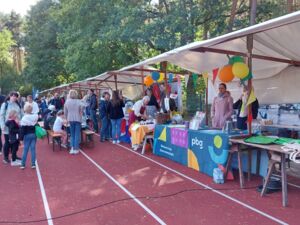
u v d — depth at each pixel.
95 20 20.02
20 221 5.15
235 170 7.59
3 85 53.00
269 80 10.32
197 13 16.06
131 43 19.62
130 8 17.31
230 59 6.96
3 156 9.45
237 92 11.51
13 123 8.72
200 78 16.38
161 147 9.61
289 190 6.28
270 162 5.80
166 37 16.09
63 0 24.17
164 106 11.02
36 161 9.45
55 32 38.22
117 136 12.37
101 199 6.03
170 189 6.50
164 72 11.12
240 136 6.56
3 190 6.72
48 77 39.62
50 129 12.69
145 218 5.11
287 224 4.71
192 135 7.96
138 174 7.70
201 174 7.49
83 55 21.11
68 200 6.04
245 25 17.20
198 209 5.41
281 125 9.41
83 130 11.99
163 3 17.83
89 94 17.50
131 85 18.83
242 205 5.52
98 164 8.88
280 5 16.27
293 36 6.63
